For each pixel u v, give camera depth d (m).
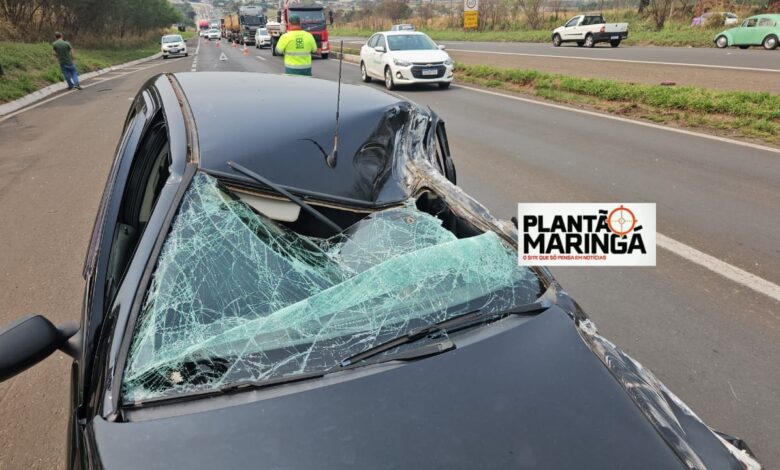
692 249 4.79
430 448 1.67
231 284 2.12
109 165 8.05
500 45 31.56
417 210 2.86
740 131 8.98
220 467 1.58
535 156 7.90
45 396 3.24
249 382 1.86
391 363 1.96
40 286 4.45
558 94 13.12
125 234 2.54
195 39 82.19
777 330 3.65
